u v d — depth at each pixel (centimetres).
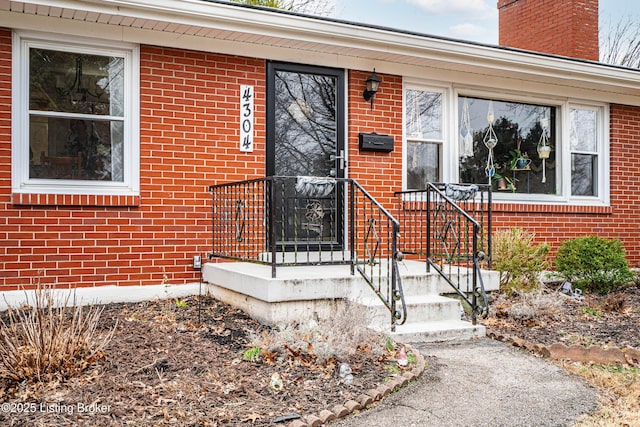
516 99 842
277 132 677
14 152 551
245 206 639
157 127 610
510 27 1104
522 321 598
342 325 442
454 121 788
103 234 585
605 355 478
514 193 843
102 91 594
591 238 780
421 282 589
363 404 353
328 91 706
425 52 700
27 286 554
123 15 549
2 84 545
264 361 416
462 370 433
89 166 589
